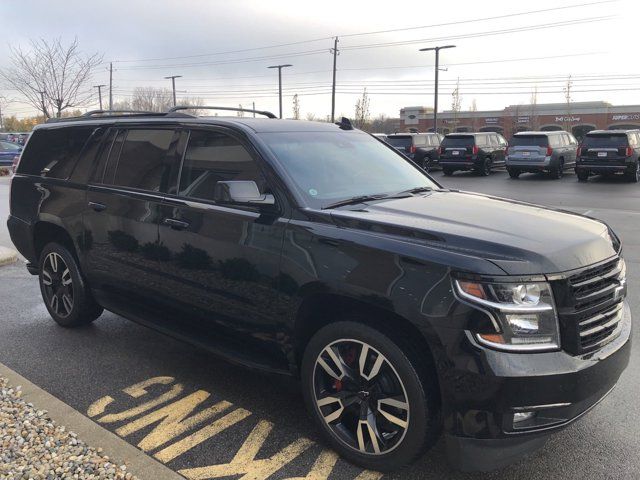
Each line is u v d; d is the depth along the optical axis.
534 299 2.65
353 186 3.82
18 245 5.56
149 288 4.23
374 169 4.18
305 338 3.42
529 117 66.50
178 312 4.09
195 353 4.77
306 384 3.33
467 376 2.64
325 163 3.89
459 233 2.91
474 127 69.75
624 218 11.93
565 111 65.00
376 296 2.89
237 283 3.57
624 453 3.24
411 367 2.85
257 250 3.44
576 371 2.66
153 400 3.94
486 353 2.61
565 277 2.71
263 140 3.77
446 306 2.69
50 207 5.08
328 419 3.24
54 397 3.79
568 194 17.00
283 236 3.34
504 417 2.62
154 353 4.77
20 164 5.61
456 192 4.23
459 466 2.78
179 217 3.94
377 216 3.23
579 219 3.44
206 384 4.19
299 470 3.12
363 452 3.09
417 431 2.85
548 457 3.21
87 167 4.84
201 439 3.44
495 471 3.09
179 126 4.21
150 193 4.23
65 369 4.45
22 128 61.47
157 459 3.22
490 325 2.62
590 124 63.53
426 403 2.83
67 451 3.14
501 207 3.60
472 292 2.66
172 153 4.18
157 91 57.94
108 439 3.28
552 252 2.78
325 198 3.54
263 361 3.62
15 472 2.91
